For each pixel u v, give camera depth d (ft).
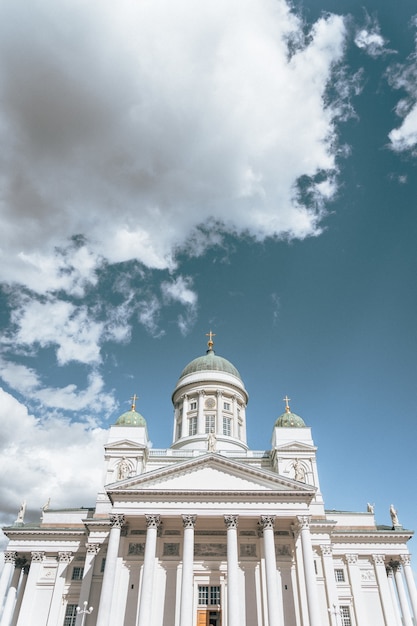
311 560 164.96
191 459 181.78
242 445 260.01
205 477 180.14
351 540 217.15
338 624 174.91
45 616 195.21
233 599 156.66
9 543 212.02
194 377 279.08
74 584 199.72
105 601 156.15
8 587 209.97
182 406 276.82
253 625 166.71
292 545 182.91
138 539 183.42
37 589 201.57
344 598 203.00
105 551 195.93
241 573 176.76
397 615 207.82
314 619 154.30
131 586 173.68
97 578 189.98
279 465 222.69
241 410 281.13
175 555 179.52
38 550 209.46
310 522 188.96
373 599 205.67
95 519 200.54
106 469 217.56
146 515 171.94
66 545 210.18
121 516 171.73
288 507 174.09
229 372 285.43
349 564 211.41
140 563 177.99
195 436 255.91
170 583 174.29
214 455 182.91
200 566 177.68
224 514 171.83
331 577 192.34
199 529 185.88
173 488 176.45
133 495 175.42
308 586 159.94
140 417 241.55
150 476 178.40
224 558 179.52
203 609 171.12
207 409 268.62
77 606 194.29
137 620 160.66
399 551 215.92
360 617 197.88
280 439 231.71
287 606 170.91
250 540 183.93
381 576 209.87
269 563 163.43
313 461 224.33
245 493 175.11
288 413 245.45
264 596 171.01
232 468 181.98
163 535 183.73
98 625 151.64
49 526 218.59
